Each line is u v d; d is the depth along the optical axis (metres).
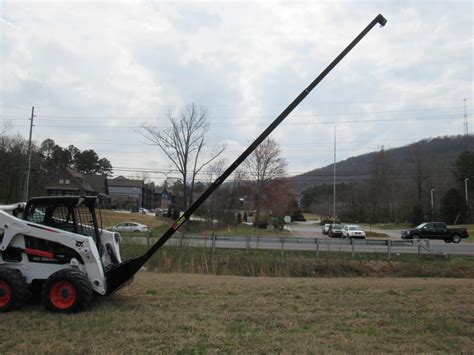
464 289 10.01
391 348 5.43
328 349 5.29
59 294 7.02
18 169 69.62
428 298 8.77
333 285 10.61
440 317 7.10
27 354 4.97
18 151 70.50
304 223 86.12
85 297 6.94
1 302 7.05
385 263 20.17
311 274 19.11
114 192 117.44
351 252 22.30
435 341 5.76
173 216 62.34
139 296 8.62
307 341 5.64
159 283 10.43
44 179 82.19
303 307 7.77
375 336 5.97
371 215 87.12
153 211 107.25
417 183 83.75
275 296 8.84
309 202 121.31
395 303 8.23
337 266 19.61
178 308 7.49
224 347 5.34
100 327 6.11
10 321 6.37
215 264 18.38
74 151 110.25
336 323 6.66
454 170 81.69
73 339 5.56
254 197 67.06
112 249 8.55
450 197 68.31
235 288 9.80
